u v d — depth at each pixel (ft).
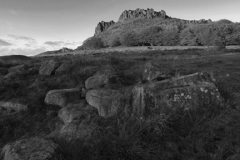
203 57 63.62
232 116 12.49
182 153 9.84
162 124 11.46
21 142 10.14
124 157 9.53
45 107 20.21
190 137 10.85
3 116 18.84
